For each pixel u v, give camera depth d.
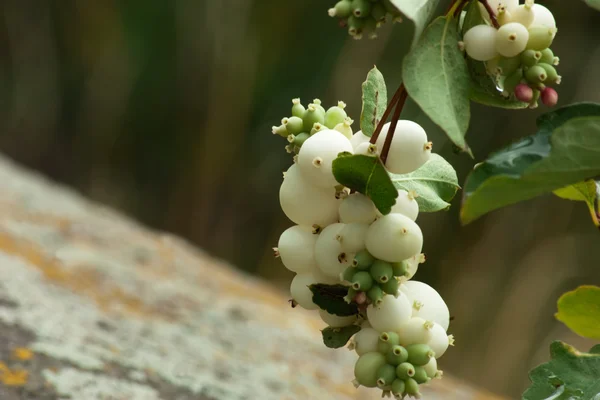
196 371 0.84
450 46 0.49
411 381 0.49
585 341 2.37
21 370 0.73
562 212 2.54
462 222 0.48
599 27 2.48
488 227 2.60
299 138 0.51
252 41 3.04
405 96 0.49
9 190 1.57
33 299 0.92
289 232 0.51
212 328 1.03
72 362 0.77
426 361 0.49
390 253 0.49
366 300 0.49
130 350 0.85
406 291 0.50
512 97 0.50
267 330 1.08
